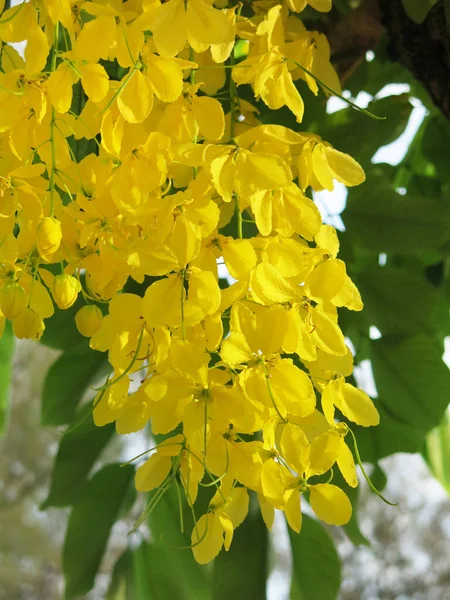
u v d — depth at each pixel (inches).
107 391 15.2
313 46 18.6
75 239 15.1
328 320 14.6
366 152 21.7
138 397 15.1
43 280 16.2
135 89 14.5
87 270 15.3
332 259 14.5
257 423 14.3
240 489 16.3
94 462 23.9
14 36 15.5
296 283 14.5
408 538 127.6
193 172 15.9
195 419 14.4
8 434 119.6
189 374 13.7
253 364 14.1
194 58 17.8
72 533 23.0
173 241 13.6
